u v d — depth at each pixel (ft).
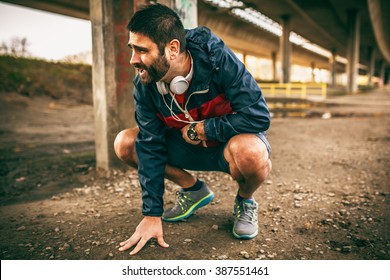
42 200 9.12
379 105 48.03
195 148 6.46
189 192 7.25
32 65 51.98
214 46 5.29
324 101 56.34
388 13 114.62
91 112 37.96
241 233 6.43
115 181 10.60
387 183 10.07
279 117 32.14
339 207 8.20
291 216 7.64
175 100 5.65
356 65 104.99
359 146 16.06
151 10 4.85
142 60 4.88
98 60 10.85
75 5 75.15
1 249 6.29
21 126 25.53
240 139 5.62
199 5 91.71
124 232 6.90
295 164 12.62
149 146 6.12
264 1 93.66
